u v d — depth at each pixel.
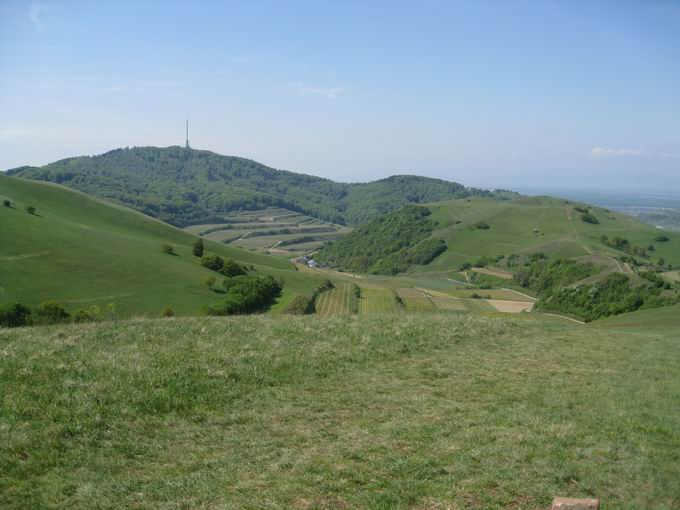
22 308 54.81
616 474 9.24
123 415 11.59
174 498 8.41
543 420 11.90
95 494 8.51
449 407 12.77
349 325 21.77
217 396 13.09
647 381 15.87
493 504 8.09
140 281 78.88
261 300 79.12
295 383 14.55
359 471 9.19
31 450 9.78
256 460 9.77
